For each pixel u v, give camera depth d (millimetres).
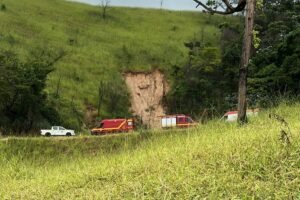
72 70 65625
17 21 76875
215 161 7867
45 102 45531
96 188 8633
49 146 16250
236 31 69438
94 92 62062
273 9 35375
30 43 68688
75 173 10453
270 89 21953
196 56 60594
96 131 32500
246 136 8859
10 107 40688
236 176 7043
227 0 15164
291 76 21906
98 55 72812
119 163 10297
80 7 96188
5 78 39656
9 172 13617
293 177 6645
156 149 11086
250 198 6320
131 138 15914
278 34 32969
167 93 64562
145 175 8320
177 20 97062
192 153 8836
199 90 52938
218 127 12695
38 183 10562
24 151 15922
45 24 79875
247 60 13922
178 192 7047
